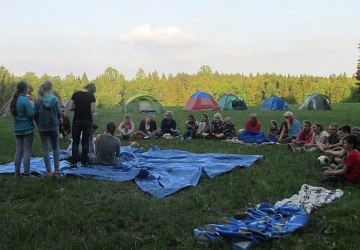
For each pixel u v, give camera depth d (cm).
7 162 1077
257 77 9475
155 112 3322
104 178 870
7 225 576
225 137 1540
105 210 642
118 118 2850
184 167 952
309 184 813
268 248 505
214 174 896
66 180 848
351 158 804
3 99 4478
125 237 533
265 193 750
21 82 856
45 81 870
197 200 699
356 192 759
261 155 1121
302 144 1266
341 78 10038
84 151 973
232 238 512
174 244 523
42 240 526
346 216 607
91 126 983
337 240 520
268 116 3030
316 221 593
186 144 1416
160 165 996
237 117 2908
